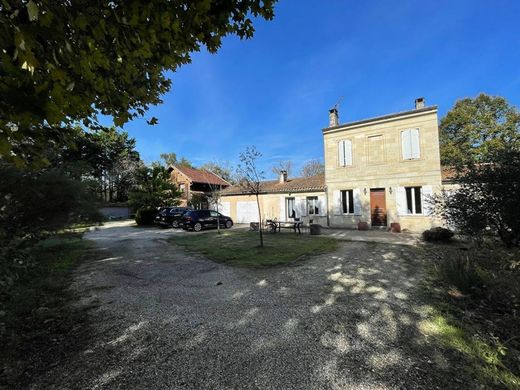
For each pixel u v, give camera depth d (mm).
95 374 2693
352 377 2615
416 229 14961
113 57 2188
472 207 6633
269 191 21281
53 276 6344
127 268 7391
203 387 2494
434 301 4566
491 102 21812
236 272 6797
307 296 4957
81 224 8891
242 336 3467
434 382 2518
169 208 21922
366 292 5129
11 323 3697
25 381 2576
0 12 1356
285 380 2586
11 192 5277
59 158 8602
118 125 2635
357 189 17016
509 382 2482
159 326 3779
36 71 1483
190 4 2322
